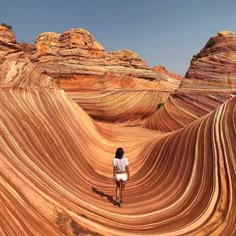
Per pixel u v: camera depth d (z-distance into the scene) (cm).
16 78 1437
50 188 851
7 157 835
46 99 1519
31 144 1069
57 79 4716
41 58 5103
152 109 4209
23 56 1681
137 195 1104
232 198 880
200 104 2984
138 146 1866
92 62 5341
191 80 3406
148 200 1044
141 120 4025
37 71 1753
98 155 1666
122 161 963
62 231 678
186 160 1167
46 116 1368
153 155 1485
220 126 1155
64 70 4834
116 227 772
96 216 804
